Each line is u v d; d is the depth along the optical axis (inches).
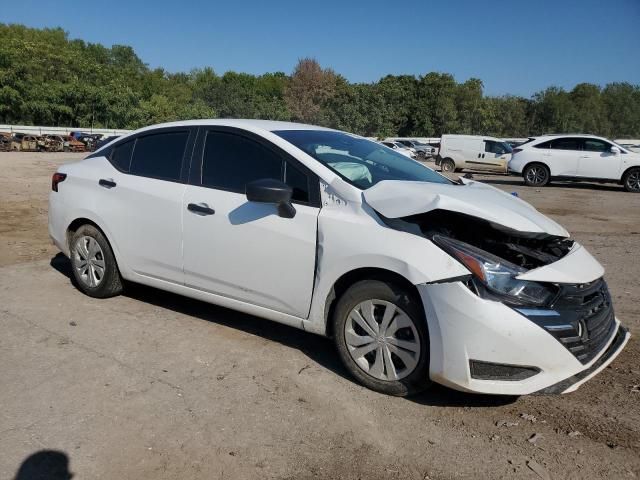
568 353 114.3
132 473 100.0
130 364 142.4
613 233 349.1
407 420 119.3
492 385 115.0
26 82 2049.7
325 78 2795.3
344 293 132.0
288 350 153.9
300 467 103.0
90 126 2112.5
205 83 3435.0
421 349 122.3
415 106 3211.1
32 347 150.7
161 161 170.2
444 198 124.0
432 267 117.7
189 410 121.0
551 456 107.3
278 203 131.6
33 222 335.3
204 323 172.4
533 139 682.8
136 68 3789.4
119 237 175.8
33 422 114.7
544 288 116.6
